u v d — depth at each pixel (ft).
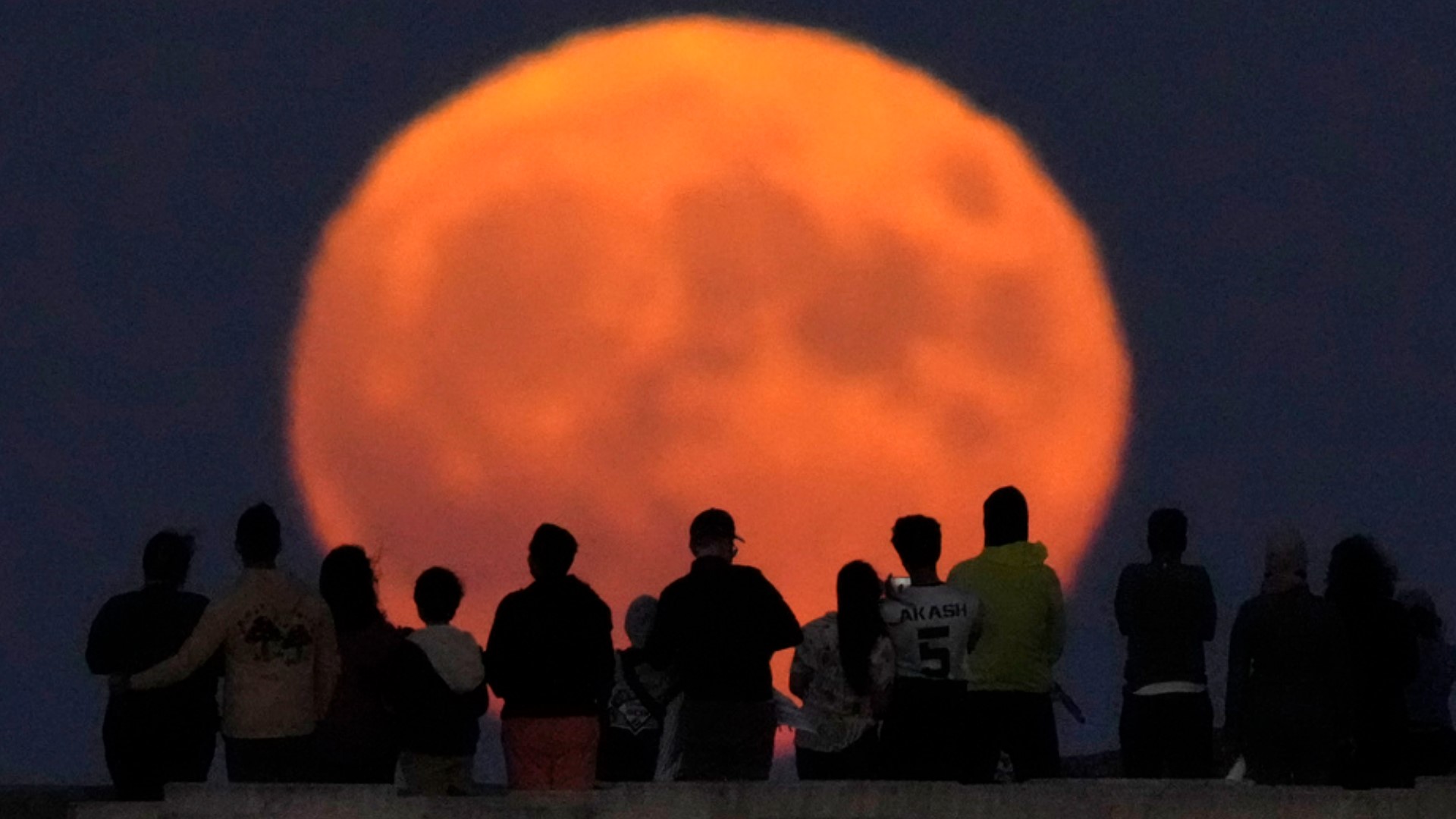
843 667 174.09
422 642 167.63
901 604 174.81
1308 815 166.71
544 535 166.50
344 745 169.07
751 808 159.33
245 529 167.53
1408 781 178.09
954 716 173.88
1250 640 178.50
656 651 175.11
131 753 172.35
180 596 173.27
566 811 157.99
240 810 153.99
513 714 163.73
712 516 176.86
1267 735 177.58
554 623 164.14
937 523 176.35
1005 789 163.73
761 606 174.81
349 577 172.04
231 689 165.17
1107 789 169.07
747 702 173.88
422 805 155.94
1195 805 164.76
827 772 174.91
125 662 171.01
